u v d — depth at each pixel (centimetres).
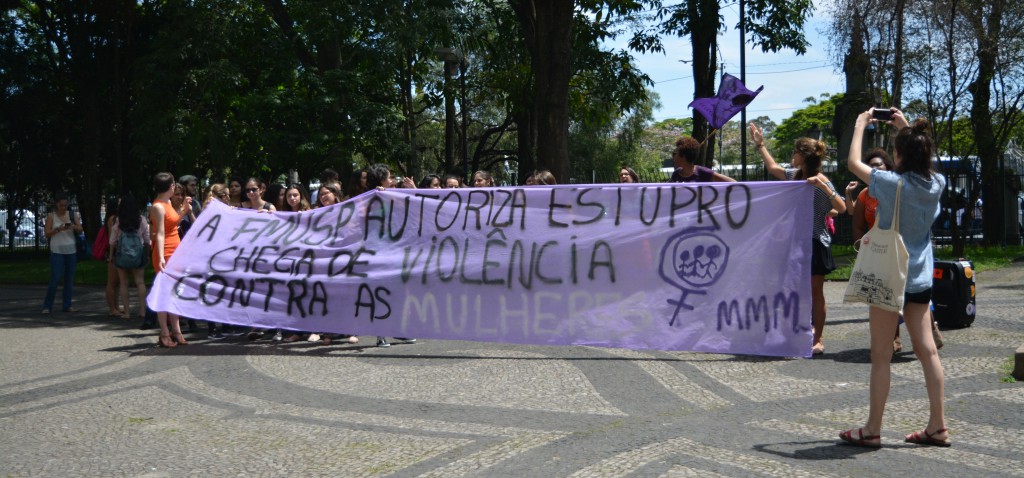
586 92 3117
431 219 891
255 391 690
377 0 2028
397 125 2270
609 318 816
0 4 3069
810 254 757
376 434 548
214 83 2123
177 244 988
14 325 1170
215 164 2281
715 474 448
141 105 2217
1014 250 2303
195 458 506
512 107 3388
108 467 493
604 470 460
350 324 899
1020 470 447
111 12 3008
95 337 1029
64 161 3306
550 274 838
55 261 1332
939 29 2134
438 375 732
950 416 556
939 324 923
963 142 2458
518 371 739
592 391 655
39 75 3156
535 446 509
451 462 483
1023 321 955
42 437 564
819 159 789
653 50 2702
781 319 763
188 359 846
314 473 471
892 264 479
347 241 916
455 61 2388
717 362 760
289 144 2108
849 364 741
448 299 871
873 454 480
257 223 956
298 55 2311
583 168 4978
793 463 465
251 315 925
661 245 805
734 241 782
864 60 2147
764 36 2639
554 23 1836
